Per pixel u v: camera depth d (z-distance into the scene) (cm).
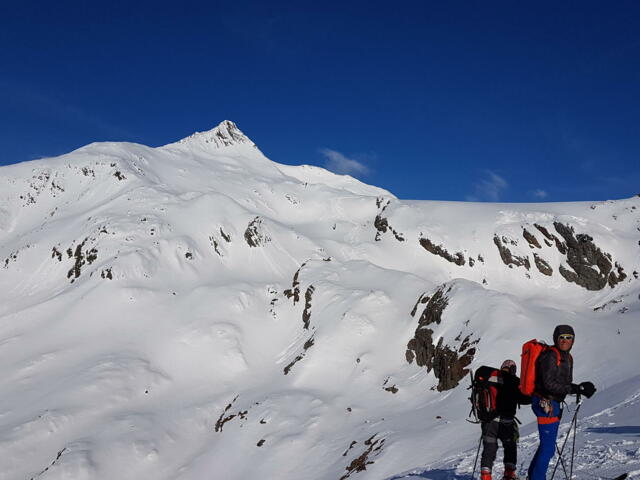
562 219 9181
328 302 6359
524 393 587
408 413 3969
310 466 3666
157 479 4225
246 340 6334
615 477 641
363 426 3997
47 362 5759
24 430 4466
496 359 4000
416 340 5122
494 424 631
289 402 4638
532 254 9094
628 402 1458
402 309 5944
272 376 5578
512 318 4422
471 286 5272
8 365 5772
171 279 7588
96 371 5447
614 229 8938
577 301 8106
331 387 4947
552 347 573
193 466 4228
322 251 9088
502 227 9525
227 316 6662
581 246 8650
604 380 3212
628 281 7944
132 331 6388
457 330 4728
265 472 3744
